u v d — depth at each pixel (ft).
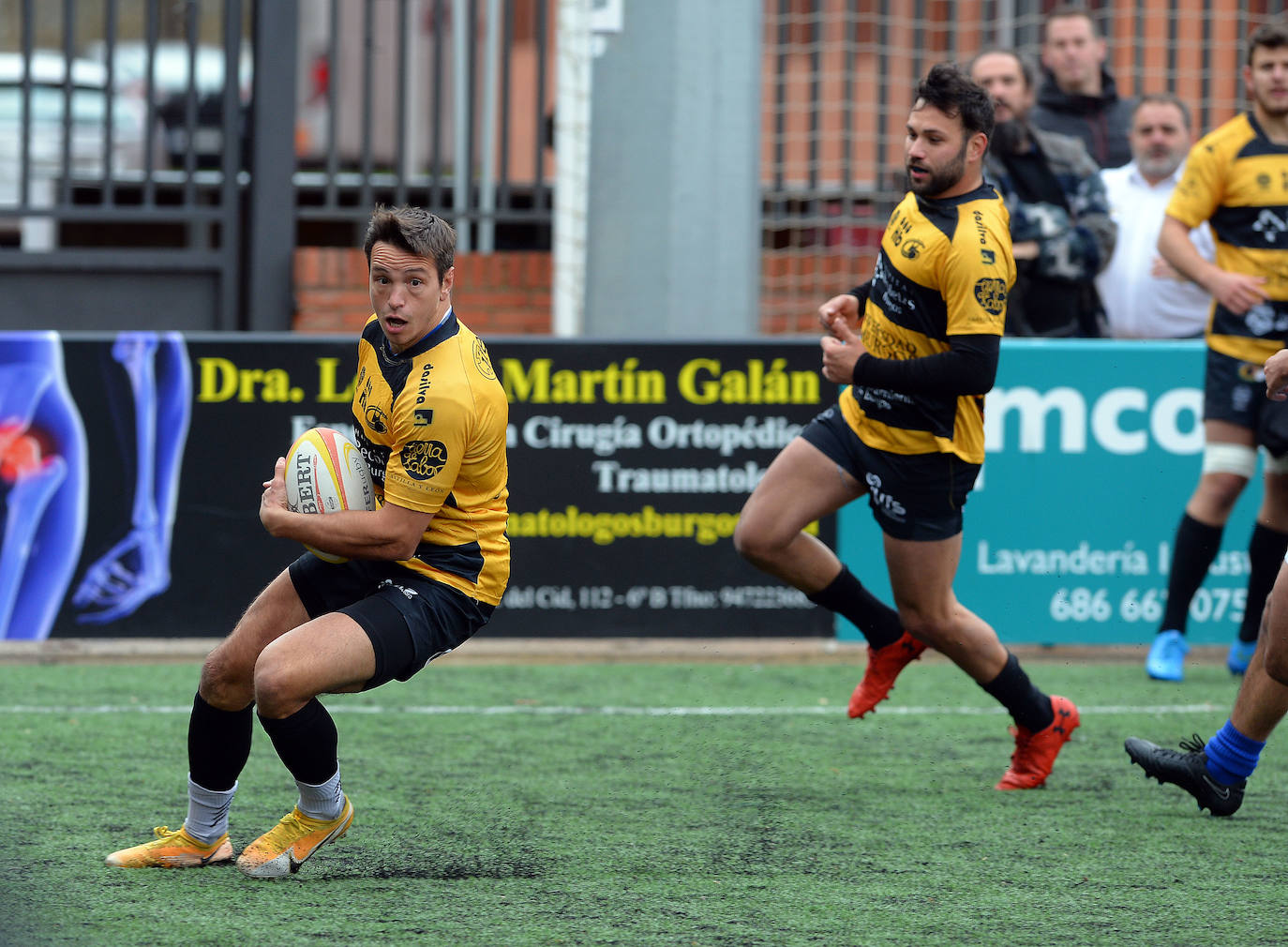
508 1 115.85
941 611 55.88
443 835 50.49
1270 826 53.06
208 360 83.76
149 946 39.11
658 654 86.22
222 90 116.57
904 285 53.62
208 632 84.07
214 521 84.02
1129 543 85.76
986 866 47.73
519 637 85.10
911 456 54.34
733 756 63.36
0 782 56.70
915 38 126.93
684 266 96.78
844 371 53.16
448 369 42.98
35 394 82.79
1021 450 85.25
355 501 44.45
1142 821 53.57
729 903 43.60
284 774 58.80
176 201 132.87
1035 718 57.11
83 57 160.86
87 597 83.56
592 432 84.99
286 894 43.73
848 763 62.28
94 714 68.95
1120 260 93.35
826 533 85.51
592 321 98.63
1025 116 87.97
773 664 84.84
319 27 163.22
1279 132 76.07
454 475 43.11
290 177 117.08
